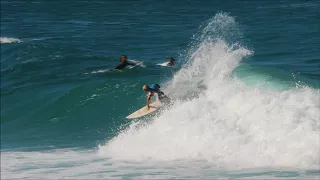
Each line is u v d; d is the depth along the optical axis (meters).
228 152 56.75
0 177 61.53
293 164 51.56
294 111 55.88
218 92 67.69
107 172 58.28
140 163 60.12
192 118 63.12
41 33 175.88
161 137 64.19
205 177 51.69
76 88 96.06
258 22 146.75
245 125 58.41
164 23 176.12
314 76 71.69
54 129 88.75
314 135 52.41
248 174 50.62
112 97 91.81
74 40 154.25
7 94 104.62
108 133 80.69
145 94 90.44
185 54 117.12
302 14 146.50
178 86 86.19
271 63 91.75
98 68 111.94
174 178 52.69
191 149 59.72
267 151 54.12
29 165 66.38
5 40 154.62
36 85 106.00
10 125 94.44
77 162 65.06
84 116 89.81
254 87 67.62
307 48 101.12
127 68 103.25
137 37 149.25
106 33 164.50
